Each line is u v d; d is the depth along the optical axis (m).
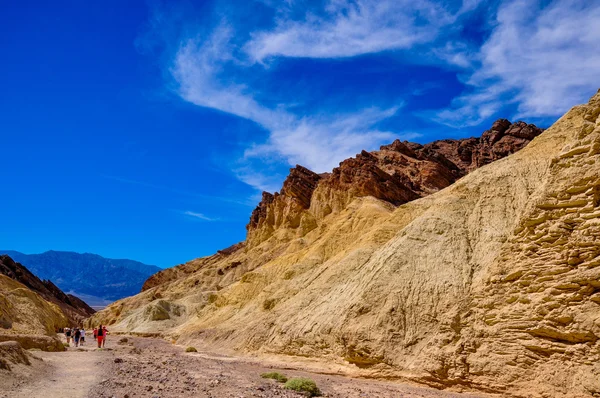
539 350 25.00
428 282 34.34
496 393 25.28
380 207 73.06
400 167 118.94
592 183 26.73
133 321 95.50
